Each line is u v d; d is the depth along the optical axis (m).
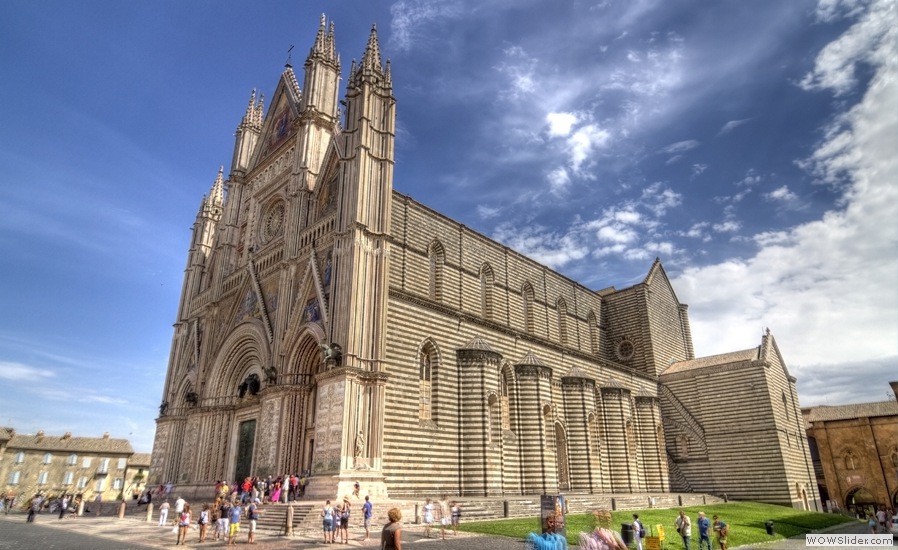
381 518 33.00
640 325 72.94
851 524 53.03
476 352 44.62
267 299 51.62
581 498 42.41
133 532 33.06
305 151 52.94
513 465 45.78
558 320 66.62
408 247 48.69
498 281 58.75
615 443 56.19
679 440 65.81
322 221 46.59
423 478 39.38
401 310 42.03
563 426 52.75
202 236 68.81
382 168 45.22
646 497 48.28
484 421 43.12
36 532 33.09
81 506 51.00
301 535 29.84
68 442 96.50
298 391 43.97
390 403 39.09
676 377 68.94
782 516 47.75
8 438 89.62
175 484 54.06
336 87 58.06
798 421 68.25
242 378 53.94
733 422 63.12
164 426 60.12
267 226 58.41
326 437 37.16
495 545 25.02
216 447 51.75
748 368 63.56
